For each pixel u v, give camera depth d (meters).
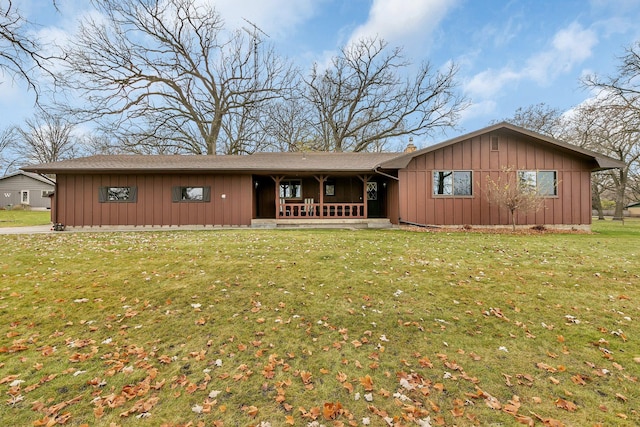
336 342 2.85
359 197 15.00
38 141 34.38
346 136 25.78
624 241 7.99
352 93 25.50
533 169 11.57
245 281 4.51
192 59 21.14
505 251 6.59
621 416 1.90
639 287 4.25
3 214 23.09
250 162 13.01
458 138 11.27
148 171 11.55
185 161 13.04
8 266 5.27
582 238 8.65
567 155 11.61
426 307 3.63
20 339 2.87
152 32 19.19
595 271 5.00
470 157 11.60
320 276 4.76
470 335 2.97
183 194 12.20
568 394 2.12
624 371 2.38
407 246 7.11
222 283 4.41
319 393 2.15
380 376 2.34
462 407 2.00
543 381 2.27
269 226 12.32
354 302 3.78
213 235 9.03
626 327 3.11
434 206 11.65
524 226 11.52
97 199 11.78
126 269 5.11
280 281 4.52
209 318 3.34
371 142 26.14
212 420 1.90
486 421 1.88
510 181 11.09
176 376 2.34
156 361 2.55
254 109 23.28
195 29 20.58
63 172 11.37
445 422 1.87
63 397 2.10
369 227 11.70
